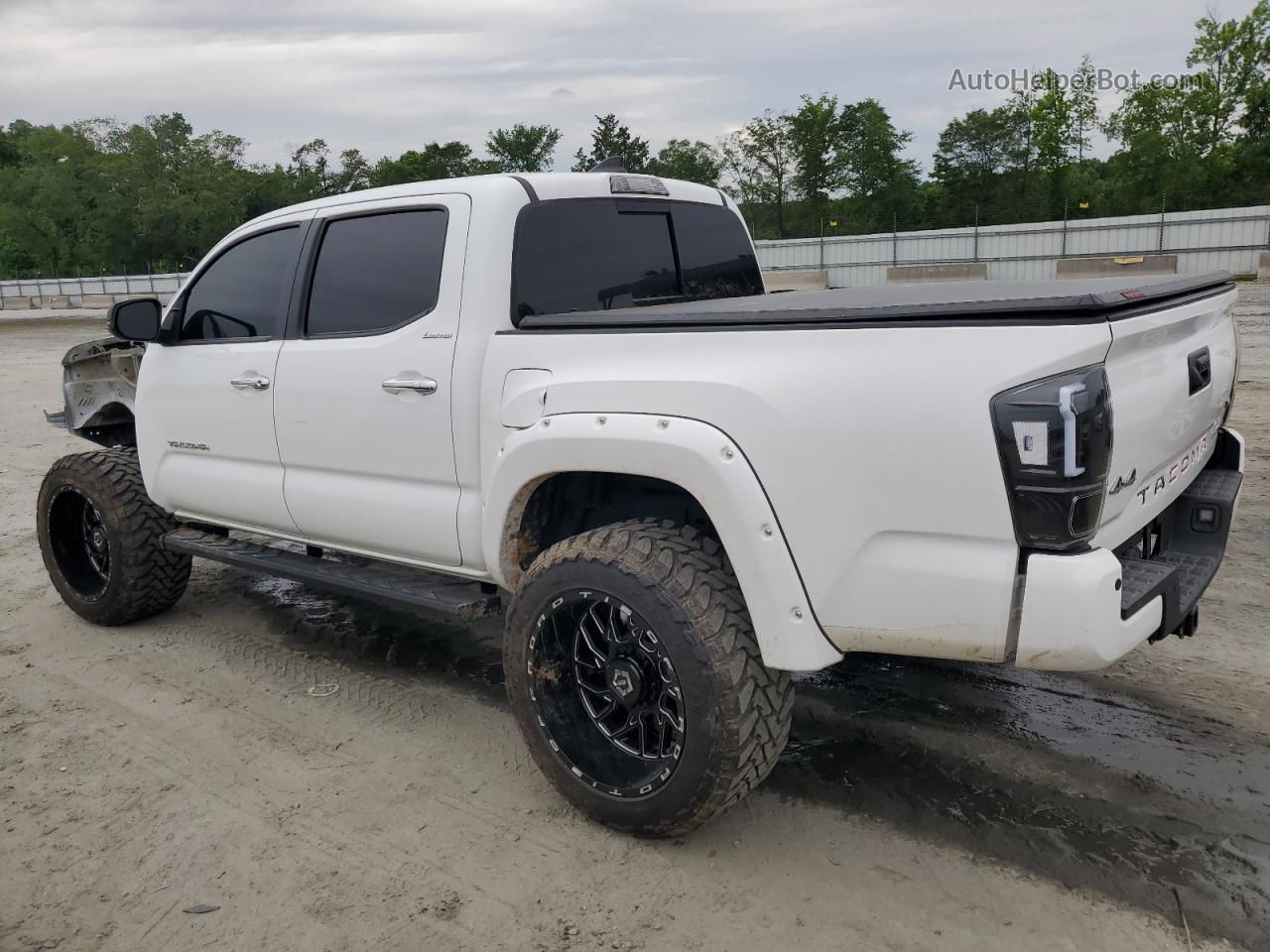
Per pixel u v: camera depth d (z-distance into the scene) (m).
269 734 3.68
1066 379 2.15
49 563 4.86
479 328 3.19
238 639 4.63
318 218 3.75
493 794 3.21
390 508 3.51
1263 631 4.13
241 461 4.07
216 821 3.11
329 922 2.62
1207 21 52.41
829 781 3.19
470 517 3.28
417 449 3.38
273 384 3.82
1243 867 2.67
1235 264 31.23
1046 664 2.27
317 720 3.78
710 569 2.67
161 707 3.93
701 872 2.76
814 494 2.45
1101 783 3.09
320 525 3.80
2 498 7.54
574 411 2.85
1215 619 4.27
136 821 3.12
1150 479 2.69
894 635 2.45
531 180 3.35
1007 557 2.27
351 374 3.53
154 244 86.38
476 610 3.34
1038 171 62.16
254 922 2.63
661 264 3.81
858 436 2.37
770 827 2.96
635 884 2.72
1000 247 35.22
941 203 64.38
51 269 94.06
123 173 85.38
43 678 4.25
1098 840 2.81
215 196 84.12
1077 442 2.14
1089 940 2.43
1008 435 2.19
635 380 2.72
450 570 3.46
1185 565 3.01
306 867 2.86
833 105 67.44
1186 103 53.28
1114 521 2.49
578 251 3.46
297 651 4.48
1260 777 3.09
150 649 4.54
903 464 2.33
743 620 2.63
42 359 19.56
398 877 2.79
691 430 2.59
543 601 2.85
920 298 2.72
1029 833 2.86
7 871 2.90
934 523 2.32
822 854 2.82
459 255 3.25
